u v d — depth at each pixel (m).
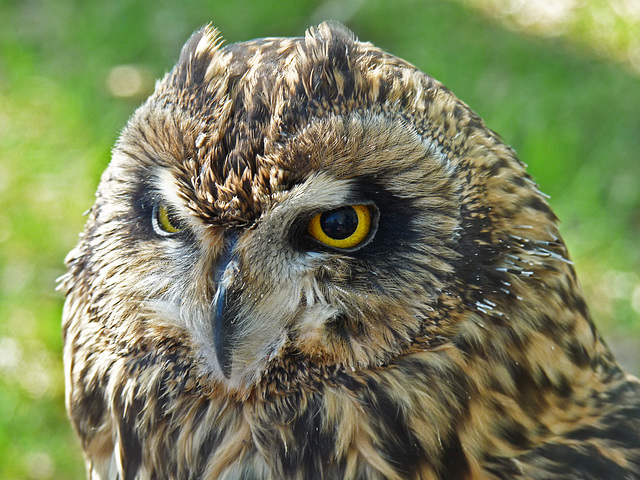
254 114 1.81
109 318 1.84
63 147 2.68
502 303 1.83
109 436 1.87
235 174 1.81
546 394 1.85
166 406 1.84
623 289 2.34
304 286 1.83
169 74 1.83
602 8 3.37
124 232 1.84
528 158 2.65
